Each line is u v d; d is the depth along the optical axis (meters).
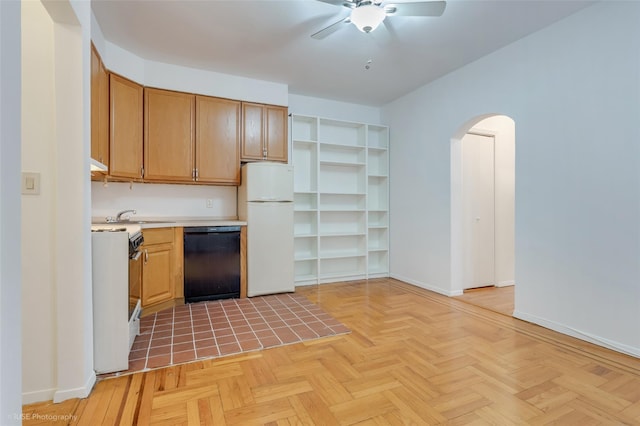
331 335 2.62
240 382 1.93
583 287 2.54
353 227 4.96
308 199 4.65
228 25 2.77
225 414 1.63
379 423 1.57
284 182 3.92
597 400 1.75
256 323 2.89
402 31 2.86
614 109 2.36
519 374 2.02
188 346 2.41
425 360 2.20
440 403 1.72
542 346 2.42
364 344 2.46
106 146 2.93
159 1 2.43
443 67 3.62
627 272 2.30
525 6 2.48
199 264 3.54
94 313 1.99
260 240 3.80
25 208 1.70
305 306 3.41
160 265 3.21
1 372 0.86
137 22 2.72
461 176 3.95
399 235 4.68
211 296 3.60
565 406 1.70
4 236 0.88
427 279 4.16
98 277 2.00
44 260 1.73
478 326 2.83
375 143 5.06
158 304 3.21
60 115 1.74
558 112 2.71
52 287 1.75
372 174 4.88
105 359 2.01
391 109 4.83
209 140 3.77
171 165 3.58
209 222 3.62
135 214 3.68
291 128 4.34
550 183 2.77
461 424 1.56
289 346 2.42
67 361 1.75
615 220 2.36
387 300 3.64
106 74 2.96
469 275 4.19
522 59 2.99
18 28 0.95
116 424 1.55
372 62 3.50
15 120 0.93
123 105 3.17
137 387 1.88
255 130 4.01
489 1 2.41
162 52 3.28
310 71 3.75
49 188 1.74
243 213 3.91
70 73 1.76
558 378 1.97
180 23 2.74
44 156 1.73
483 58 3.36
